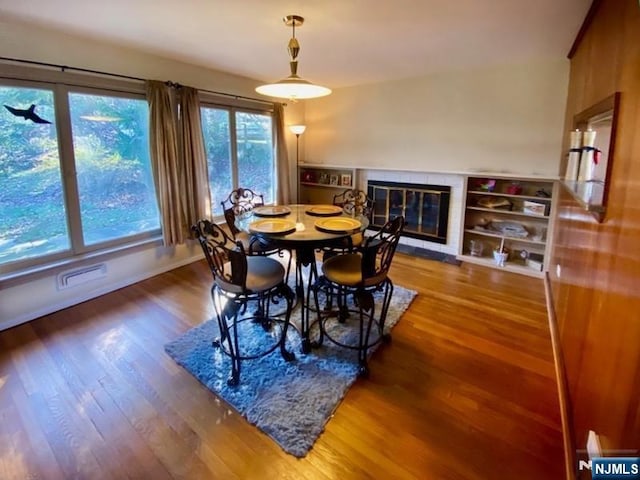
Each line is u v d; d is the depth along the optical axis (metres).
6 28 2.53
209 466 1.59
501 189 4.09
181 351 2.43
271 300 3.02
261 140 5.02
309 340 2.51
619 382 1.14
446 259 4.34
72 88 2.95
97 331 2.69
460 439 1.74
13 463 1.60
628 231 1.16
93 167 3.23
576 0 2.09
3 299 2.69
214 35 2.83
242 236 3.17
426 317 2.92
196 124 3.87
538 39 2.87
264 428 1.79
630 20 1.39
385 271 2.30
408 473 1.56
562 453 1.66
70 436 1.74
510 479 1.53
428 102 4.43
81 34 2.83
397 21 2.49
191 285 3.54
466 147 4.24
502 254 3.97
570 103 3.28
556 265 3.14
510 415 1.89
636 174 1.13
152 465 1.59
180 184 3.84
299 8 2.28
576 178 2.22
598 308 1.48
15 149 2.72
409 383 2.13
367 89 4.93
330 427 1.81
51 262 3.00
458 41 2.96
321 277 2.81
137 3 2.21
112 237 3.46
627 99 1.34
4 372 2.21
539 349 2.48
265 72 4.24
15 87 2.64
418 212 4.78
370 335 2.64
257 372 2.22
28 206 2.85
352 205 4.07
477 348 2.49
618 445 1.11
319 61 3.68
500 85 3.89
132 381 2.14
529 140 3.82
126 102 3.39
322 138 5.55
